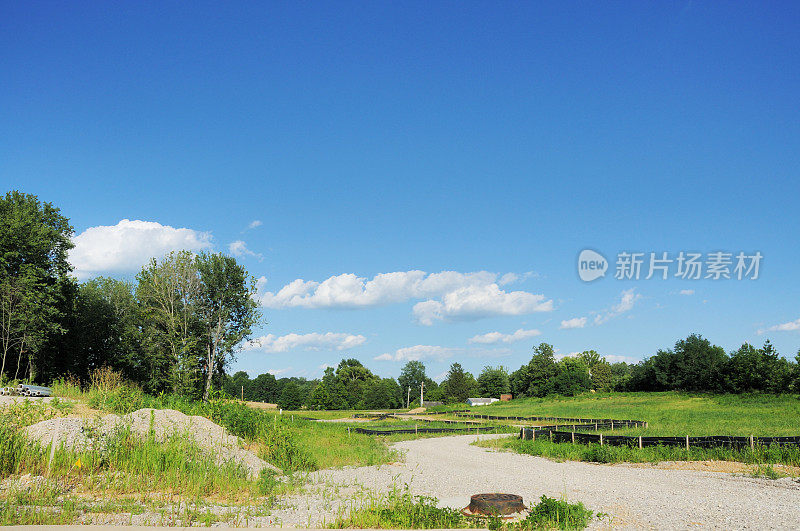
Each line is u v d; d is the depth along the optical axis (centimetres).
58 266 4359
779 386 5766
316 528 860
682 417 4141
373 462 1853
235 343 4694
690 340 8062
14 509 865
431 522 930
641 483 1488
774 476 1553
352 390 12319
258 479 1252
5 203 4103
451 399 11375
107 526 797
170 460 1228
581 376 9700
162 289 4369
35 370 4244
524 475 1667
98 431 1298
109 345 5103
